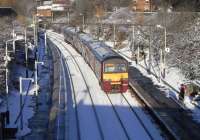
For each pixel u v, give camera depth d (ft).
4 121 126.93
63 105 150.71
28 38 324.80
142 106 151.53
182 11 288.30
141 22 327.67
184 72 195.00
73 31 338.54
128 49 299.58
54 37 429.38
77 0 479.00
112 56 172.45
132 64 246.27
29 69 232.12
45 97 168.55
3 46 237.66
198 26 234.58
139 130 124.98
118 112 144.46
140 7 375.25
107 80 170.81
